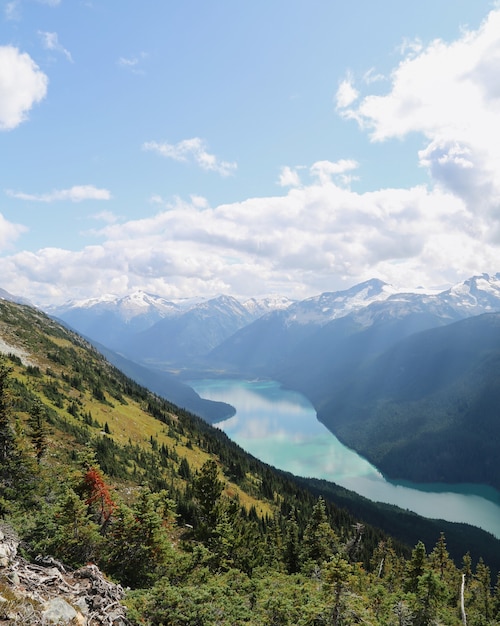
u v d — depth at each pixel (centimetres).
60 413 8244
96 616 1633
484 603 8219
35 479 3869
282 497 11962
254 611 2717
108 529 3403
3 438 3791
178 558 3372
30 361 11381
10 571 1608
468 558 9875
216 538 4709
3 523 2456
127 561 3125
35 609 1404
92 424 8794
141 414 12606
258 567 4722
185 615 2198
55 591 1680
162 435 11569
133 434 10112
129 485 6556
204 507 5253
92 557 2975
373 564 9056
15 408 6731
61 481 4409
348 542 6794
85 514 3022
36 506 3509
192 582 3259
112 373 16925
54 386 9731
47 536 2770
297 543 5847
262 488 11588
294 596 3294
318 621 2878
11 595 1404
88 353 17788
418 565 5428
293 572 5600
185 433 13162
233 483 10956
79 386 11088
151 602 2184
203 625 2180
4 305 16788
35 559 2006
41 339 14100
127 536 3206
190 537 5488
